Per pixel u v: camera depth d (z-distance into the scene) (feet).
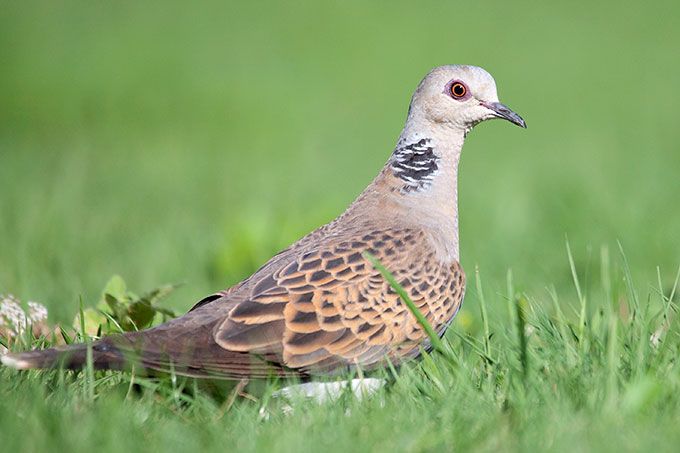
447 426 23.99
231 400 25.50
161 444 23.18
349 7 126.41
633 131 83.10
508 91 96.37
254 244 45.70
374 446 23.13
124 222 55.16
